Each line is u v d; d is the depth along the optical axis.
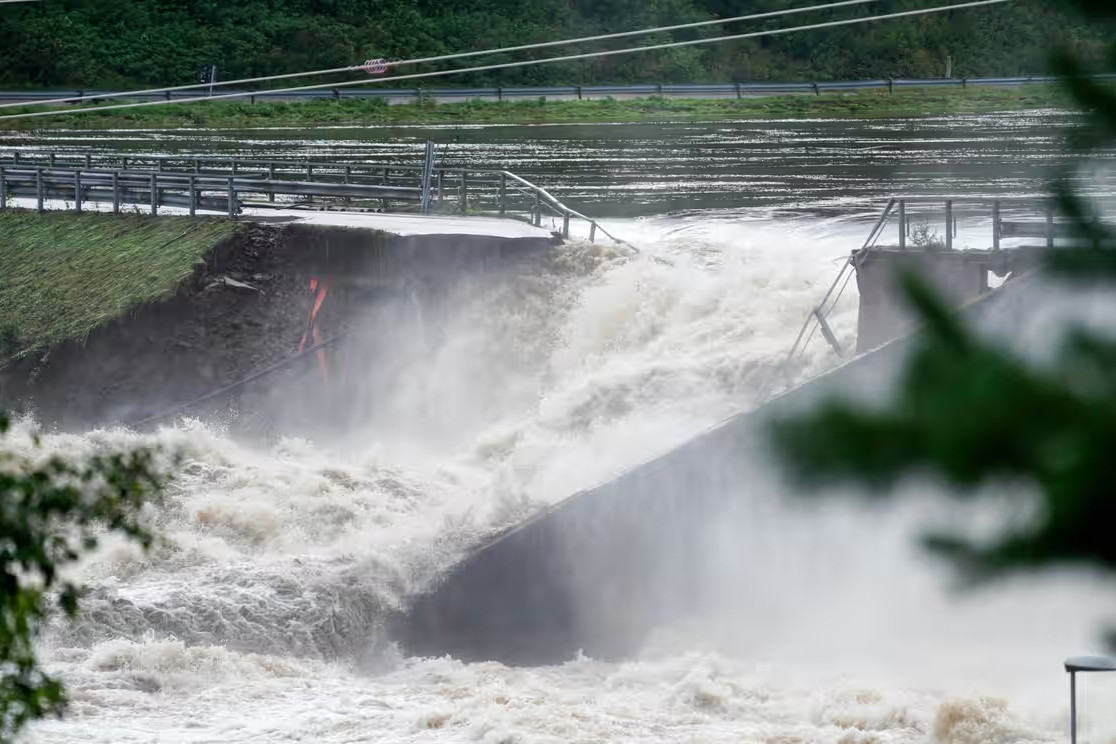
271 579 56.88
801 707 49.75
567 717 47.50
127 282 89.50
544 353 79.69
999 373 4.83
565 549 58.34
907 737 46.28
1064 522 4.69
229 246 87.62
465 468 74.44
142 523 61.94
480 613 58.25
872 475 4.93
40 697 19.73
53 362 86.19
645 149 179.12
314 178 119.50
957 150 172.50
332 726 45.88
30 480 18.09
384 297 82.88
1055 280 5.28
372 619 57.09
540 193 89.19
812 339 73.88
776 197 127.56
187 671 49.78
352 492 70.25
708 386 73.06
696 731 46.94
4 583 17.66
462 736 45.53
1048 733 45.06
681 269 80.50
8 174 111.00
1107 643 5.59
